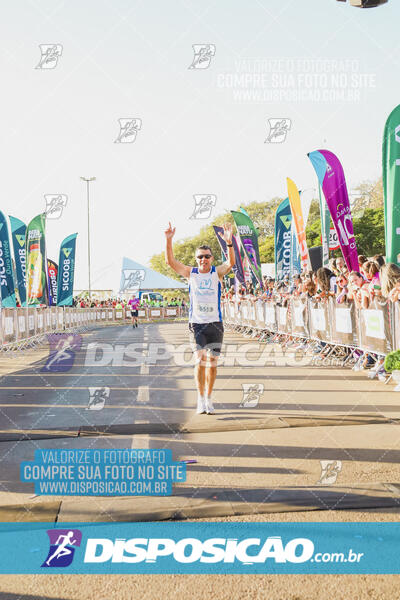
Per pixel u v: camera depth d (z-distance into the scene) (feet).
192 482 10.11
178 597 6.43
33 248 50.34
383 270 21.52
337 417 15.38
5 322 36.81
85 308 87.76
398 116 23.88
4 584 6.76
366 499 9.05
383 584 6.66
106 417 16.10
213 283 16.78
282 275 47.88
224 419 15.52
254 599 6.37
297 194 39.32
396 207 23.85
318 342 31.45
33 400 19.26
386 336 21.89
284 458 11.48
